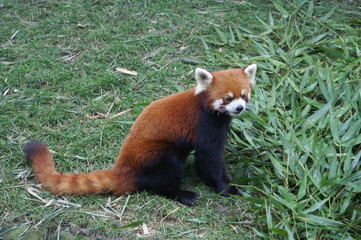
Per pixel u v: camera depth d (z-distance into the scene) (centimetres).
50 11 873
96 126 610
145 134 499
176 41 781
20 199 496
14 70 715
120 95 668
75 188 491
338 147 530
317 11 831
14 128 603
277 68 674
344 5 853
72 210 479
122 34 800
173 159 497
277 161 515
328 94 588
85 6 888
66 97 662
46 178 500
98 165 550
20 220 475
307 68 643
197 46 761
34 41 791
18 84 687
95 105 641
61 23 838
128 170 493
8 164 548
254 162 545
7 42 793
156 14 848
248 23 809
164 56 745
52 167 511
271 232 450
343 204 462
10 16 861
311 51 720
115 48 755
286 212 461
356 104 564
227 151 572
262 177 521
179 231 457
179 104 509
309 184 484
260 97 614
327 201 486
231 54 740
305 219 445
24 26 835
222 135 504
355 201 500
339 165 495
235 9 859
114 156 559
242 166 542
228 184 522
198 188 523
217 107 484
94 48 771
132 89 681
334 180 473
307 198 487
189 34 792
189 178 543
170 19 834
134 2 893
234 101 481
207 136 496
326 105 559
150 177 492
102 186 492
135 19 840
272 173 538
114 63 730
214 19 829
